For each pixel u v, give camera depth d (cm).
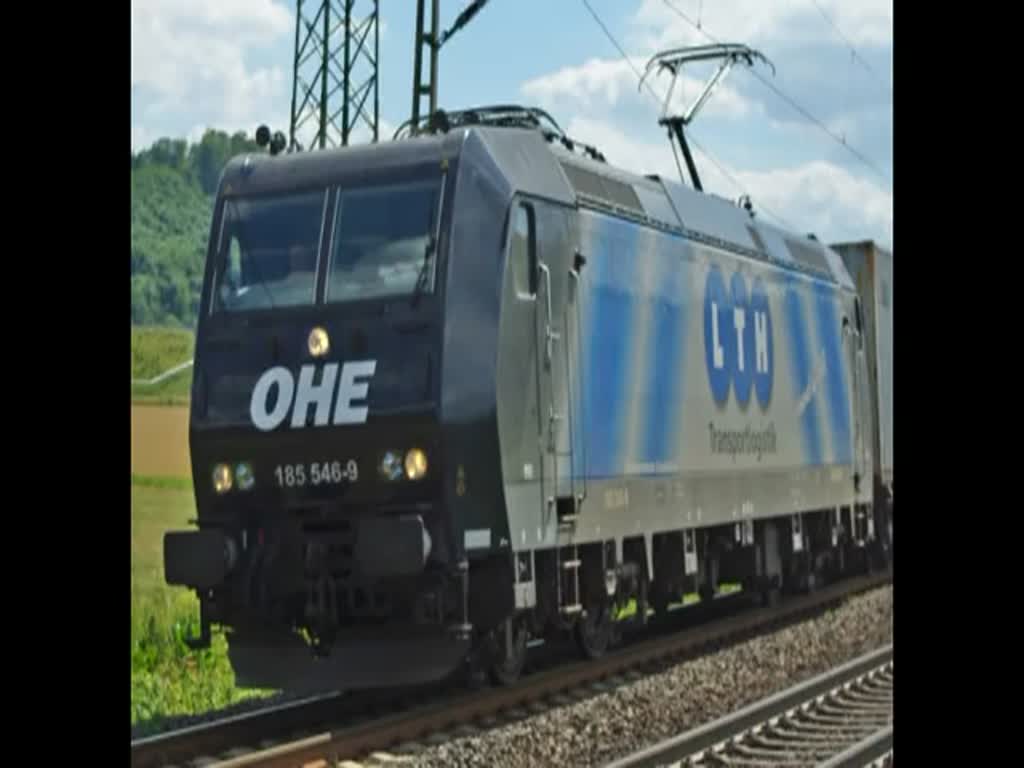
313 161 1384
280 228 1367
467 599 1331
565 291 1470
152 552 2350
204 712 1467
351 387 1291
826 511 2434
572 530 1465
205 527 1330
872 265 2909
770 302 2120
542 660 1641
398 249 1318
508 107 1566
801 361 2250
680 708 1412
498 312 1325
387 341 1293
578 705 1391
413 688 1439
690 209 1886
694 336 1812
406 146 1357
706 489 1834
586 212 1532
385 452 1275
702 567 1892
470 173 1334
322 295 1325
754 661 1734
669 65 2428
